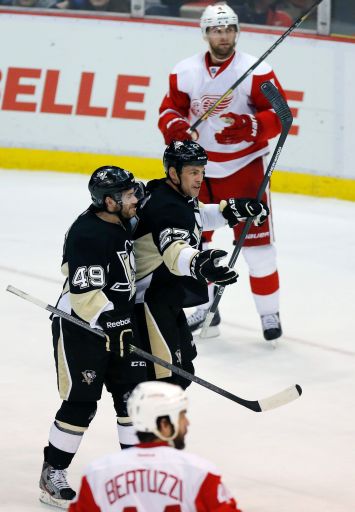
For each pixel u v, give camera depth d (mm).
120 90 29562
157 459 8297
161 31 29047
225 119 17969
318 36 27875
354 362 17891
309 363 17828
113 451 14172
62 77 29891
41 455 13992
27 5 29812
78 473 13453
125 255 12023
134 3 29109
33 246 24203
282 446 14516
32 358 17625
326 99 28031
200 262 11852
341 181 28391
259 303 18609
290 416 15570
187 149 12617
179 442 8484
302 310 20609
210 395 16344
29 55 29938
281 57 28203
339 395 16422
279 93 17156
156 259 12664
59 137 30297
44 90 30078
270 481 13391
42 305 11984
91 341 12125
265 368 17578
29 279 21906
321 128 28234
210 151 18797
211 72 18781
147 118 29438
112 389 12602
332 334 19297
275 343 18516
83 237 11773
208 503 8164
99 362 12203
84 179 30016
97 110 29812
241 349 18469
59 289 21344
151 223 12484
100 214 12000
